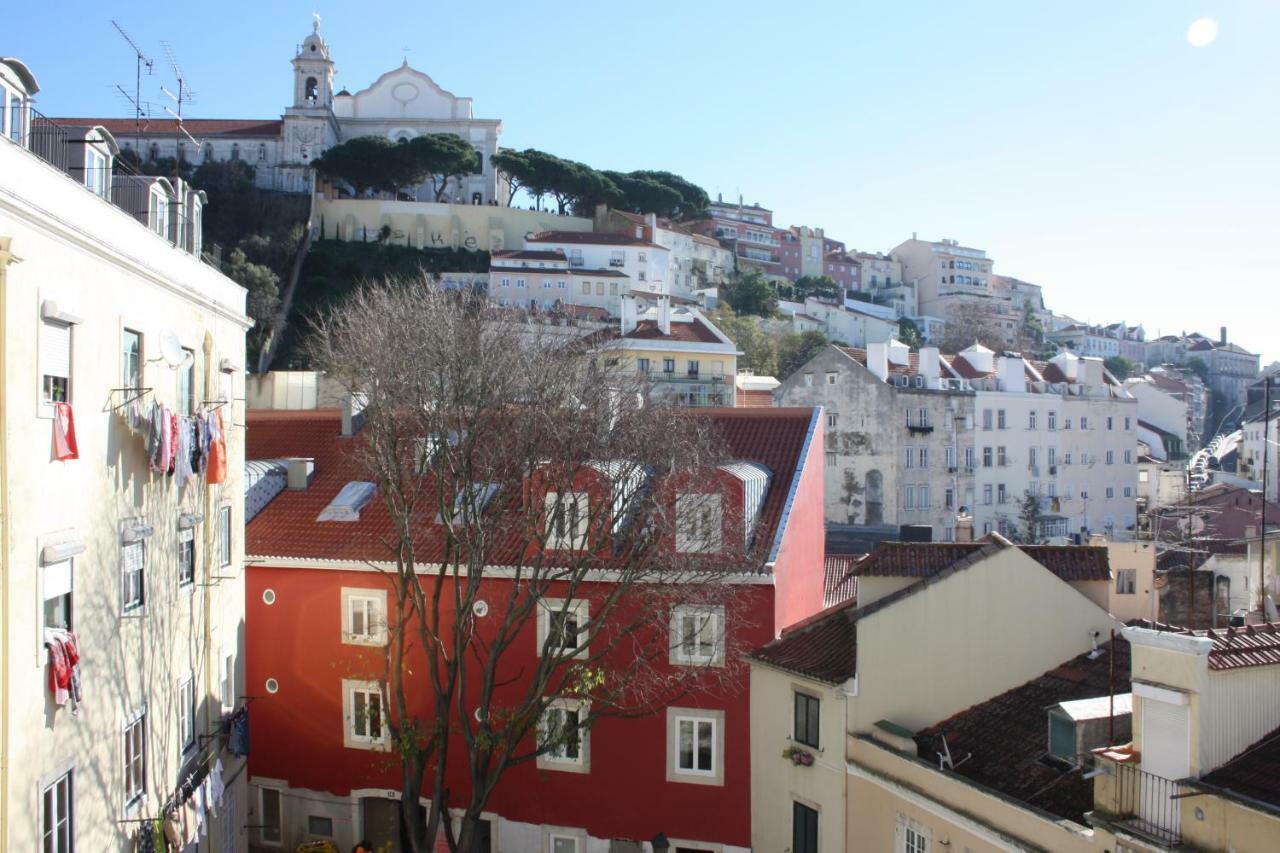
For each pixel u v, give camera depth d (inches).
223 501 954.7
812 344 4589.1
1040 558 943.7
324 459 1267.2
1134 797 614.9
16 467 568.7
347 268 4537.4
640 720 1023.6
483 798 892.6
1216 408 6437.0
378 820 1115.9
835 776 877.8
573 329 1814.7
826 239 7721.5
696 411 1235.9
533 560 1034.1
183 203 930.7
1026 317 7219.5
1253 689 598.5
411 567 935.0
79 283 645.3
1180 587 1296.8
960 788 746.2
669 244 5561.0
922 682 868.6
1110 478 3624.5
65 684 609.6
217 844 919.7
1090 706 741.9
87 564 661.3
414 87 5679.1
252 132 5167.3
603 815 1033.5
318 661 1114.1
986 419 3314.5
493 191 5629.9
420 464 1038.4
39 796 593.6
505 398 984.3
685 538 983.0
